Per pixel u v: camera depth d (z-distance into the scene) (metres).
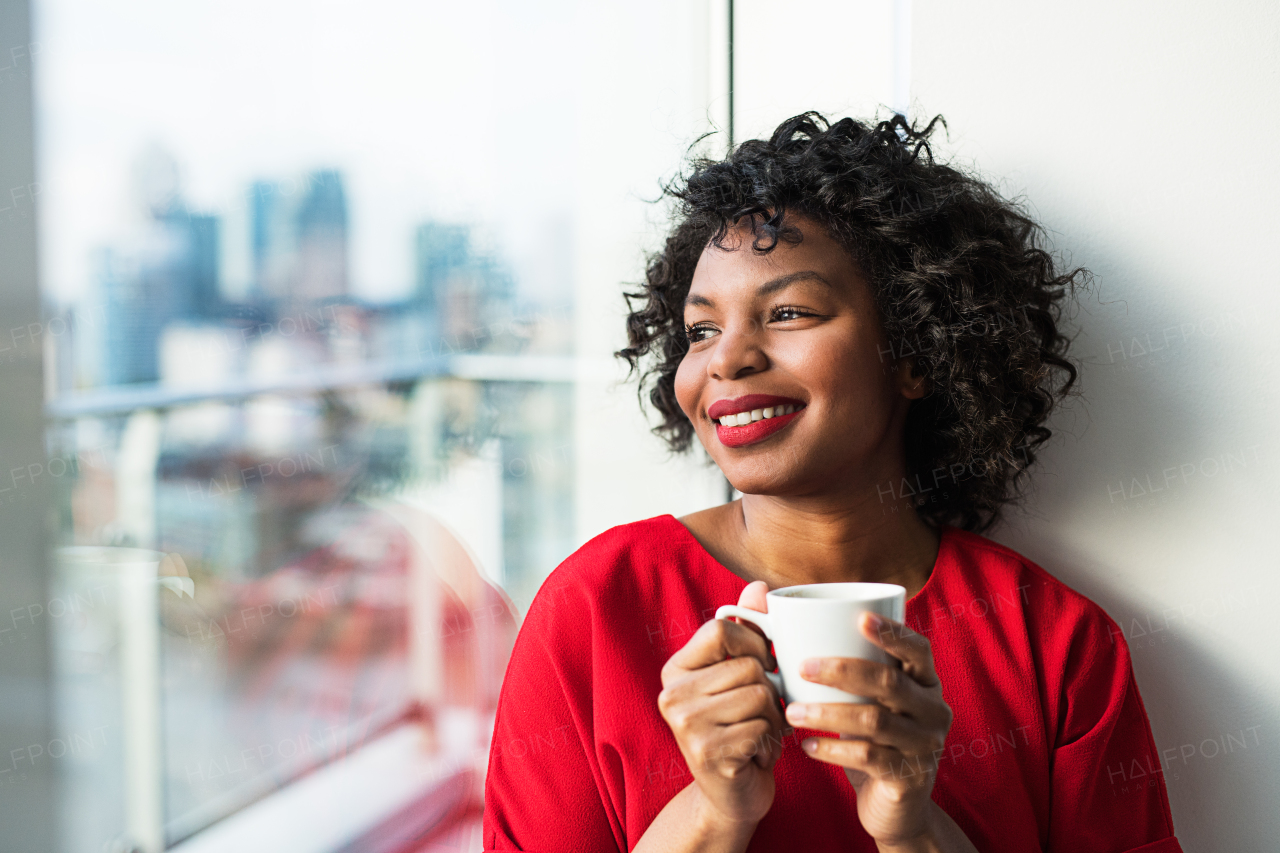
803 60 1.03
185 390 0.96
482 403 1.21
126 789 0.93
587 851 0.72
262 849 1.10
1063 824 0.72
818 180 0.69
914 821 0.55
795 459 0.67
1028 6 0.88
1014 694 0.72
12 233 0.77
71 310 0.83
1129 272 0.88
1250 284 0.85
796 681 0.54
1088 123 0.88
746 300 0.68
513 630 1.25
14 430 0.80
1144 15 0.85
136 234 0.90
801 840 0.68
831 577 0.76
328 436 1.12
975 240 0.73
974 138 0.91
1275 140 0.84
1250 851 0.88
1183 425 0.87
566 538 1.24
